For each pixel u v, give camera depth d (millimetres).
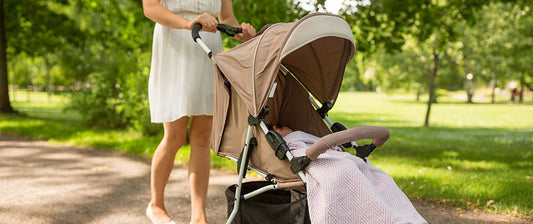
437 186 4352
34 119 12352
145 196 4062
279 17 6703
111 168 5395
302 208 2193
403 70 23094
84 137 8086
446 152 7688
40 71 33750
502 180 4664
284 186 2164
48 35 15625
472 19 8641
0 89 14211
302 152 2197
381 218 1806
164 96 2695
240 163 2357
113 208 3639
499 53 17984
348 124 15117
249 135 2258
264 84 2141
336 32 2117
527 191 4184
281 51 2051
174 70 2680
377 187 2039
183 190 4289
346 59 2434
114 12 9922
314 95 2764
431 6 8367
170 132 2754
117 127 10445
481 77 30781
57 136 8188
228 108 2438
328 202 1890
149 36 9023
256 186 2637
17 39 15883
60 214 3418
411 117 19922
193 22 2455
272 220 2275
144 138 7895
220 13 2963
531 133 13141
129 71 10875
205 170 2850
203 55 2715
